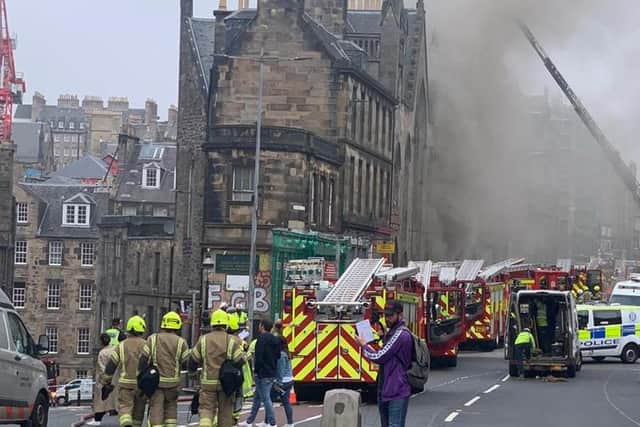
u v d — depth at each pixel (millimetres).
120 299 116000
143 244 110812
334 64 95875
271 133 85250
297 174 85625
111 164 162125
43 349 33750
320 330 45594
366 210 106562
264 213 84625
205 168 85688
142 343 30469
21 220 140375
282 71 95688
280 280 80500
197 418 41844
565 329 60594
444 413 41750
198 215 99375
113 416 42219
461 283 69188
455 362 68062
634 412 43375
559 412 42844
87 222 141875
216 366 28516
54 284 140250
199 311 88562
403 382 26516
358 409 27359
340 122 96312
